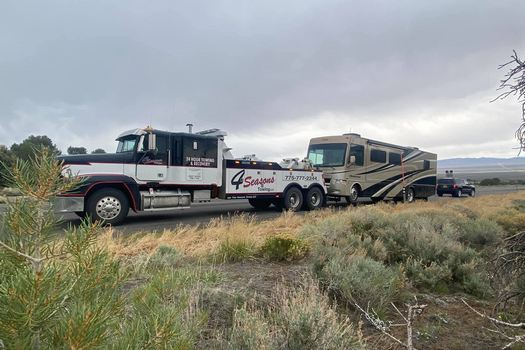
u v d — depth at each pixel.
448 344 3.57
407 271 5.67
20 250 1.27
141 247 6.39
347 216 8.69
